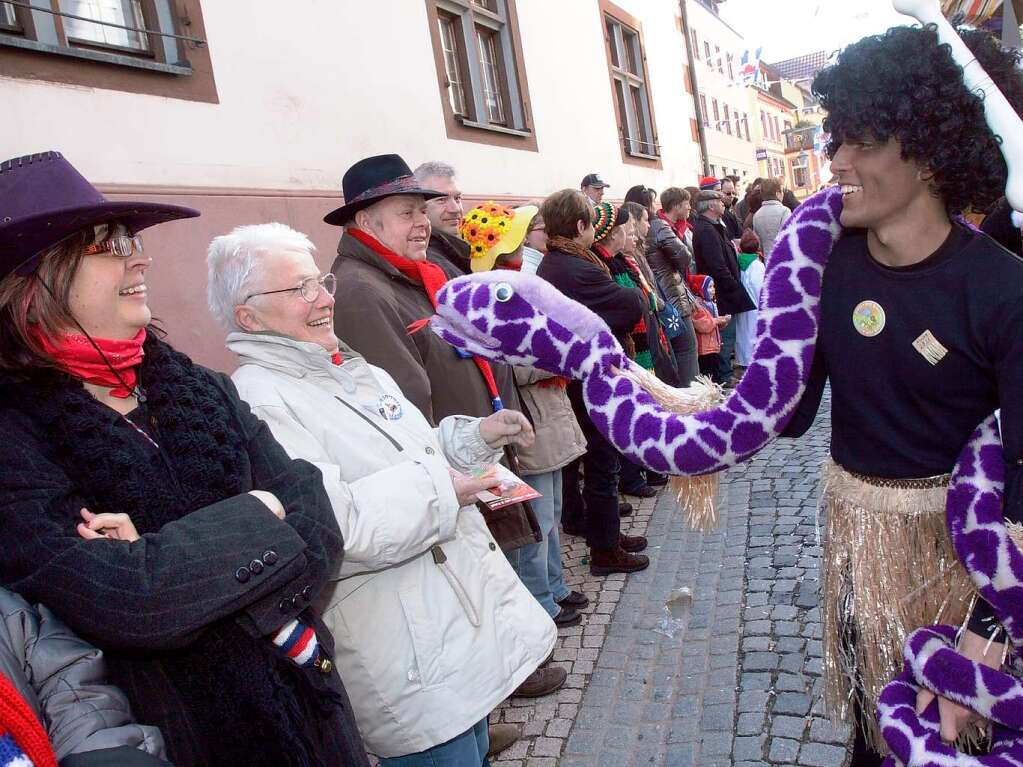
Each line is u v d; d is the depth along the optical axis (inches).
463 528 76.4
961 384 51.4
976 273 49.8
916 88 47.9
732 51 722.2
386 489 66.2
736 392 60.6
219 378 63.5
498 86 304.2
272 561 51.3
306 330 74.5
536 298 64.0
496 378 118.2
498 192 276.2
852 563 59.0
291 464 60.9
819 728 98.2
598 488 149.9
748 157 946.7
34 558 47.3
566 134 351.6
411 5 231.0
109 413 53.6
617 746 102.5
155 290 137.1
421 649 68.2
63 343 52.7
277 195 167.8
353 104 200.1
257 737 52.5
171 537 49.8
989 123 49.3
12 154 119.3
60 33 129.6
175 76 148.8
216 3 159.9
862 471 58.2
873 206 50.8
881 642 57.9
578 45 378.9
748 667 114.0
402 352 96.6
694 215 278.7
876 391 54.9
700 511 64.2
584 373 64.3
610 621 134.4
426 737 67.7
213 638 53.0
